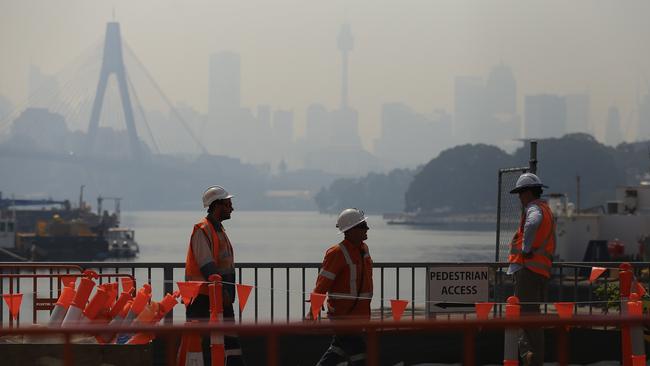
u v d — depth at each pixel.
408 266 16.98
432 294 16.17
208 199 13.78
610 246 82.06
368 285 13.07
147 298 13.60
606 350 17.14
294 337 16.31
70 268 17.03
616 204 98.94
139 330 7.71
